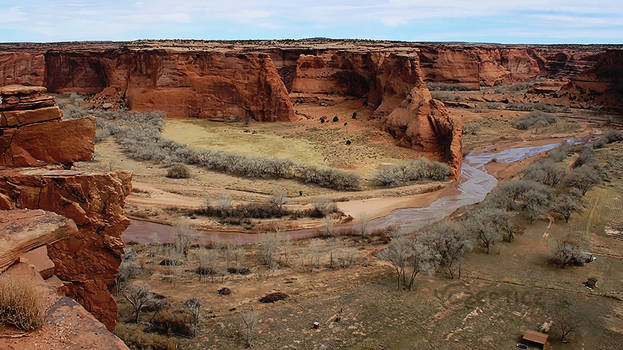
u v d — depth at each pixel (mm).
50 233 11203
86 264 16594
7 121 18922
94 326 8258
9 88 19328
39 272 10367
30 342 7570
